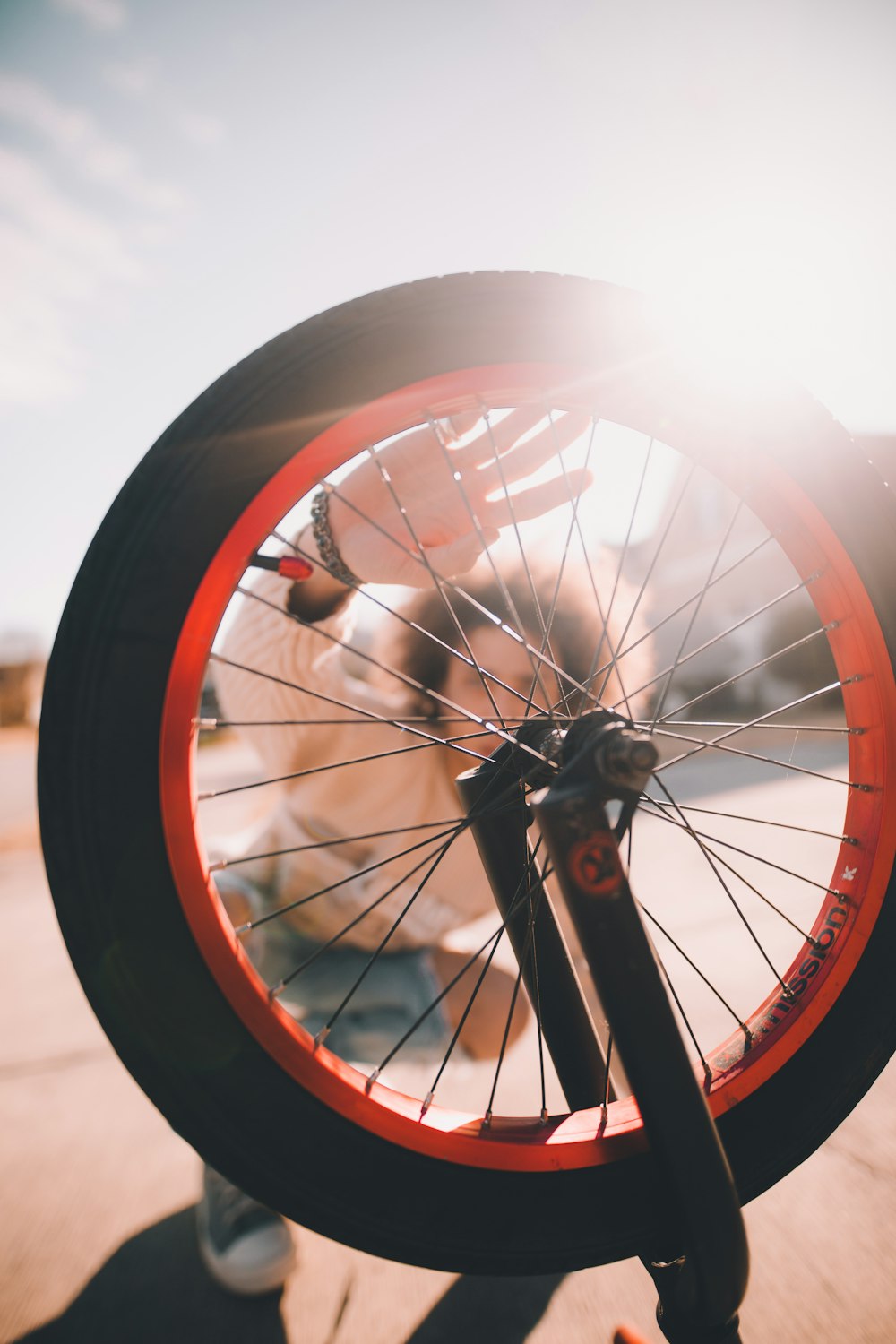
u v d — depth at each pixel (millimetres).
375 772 1334
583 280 788
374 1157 702
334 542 888
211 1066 654
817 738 8008
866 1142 1288
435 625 1289
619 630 1289
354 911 1376
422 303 737
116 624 636
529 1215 727
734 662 12125
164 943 642
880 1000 809
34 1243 1192
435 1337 973
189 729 662
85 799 624
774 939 2262
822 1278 1012
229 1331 997
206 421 678
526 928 799
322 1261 1131
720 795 5230
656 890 2924
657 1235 744
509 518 884
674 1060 629
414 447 880
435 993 1439
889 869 817
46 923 3297
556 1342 953
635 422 854
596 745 630
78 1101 1653
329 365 707
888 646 818
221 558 664
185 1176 1358
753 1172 774
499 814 766
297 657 1156
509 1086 1554
